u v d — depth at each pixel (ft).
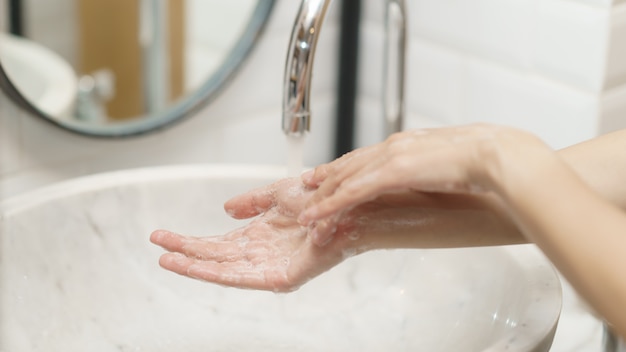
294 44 3.81
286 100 3.90
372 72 5.49
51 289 4.10
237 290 4.31
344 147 5.67
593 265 2.99
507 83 4.99
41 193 4.15
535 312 3.56
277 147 5.42
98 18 4.50
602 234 3.00
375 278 4.31
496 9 4.92
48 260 4.11
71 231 4.18
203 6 4.78
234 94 5.16
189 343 4.16
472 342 3.84
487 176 3.14
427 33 5.23
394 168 3.19
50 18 4.36
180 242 3.68
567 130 4.83
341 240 3.47
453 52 5.15
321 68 5.48
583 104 4.75
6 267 4.00
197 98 4.88
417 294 4.19
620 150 3.67
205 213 4.42
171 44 4.74
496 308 3.84
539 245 3.10
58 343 4.00
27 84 4.33
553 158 3.10
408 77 5.38
